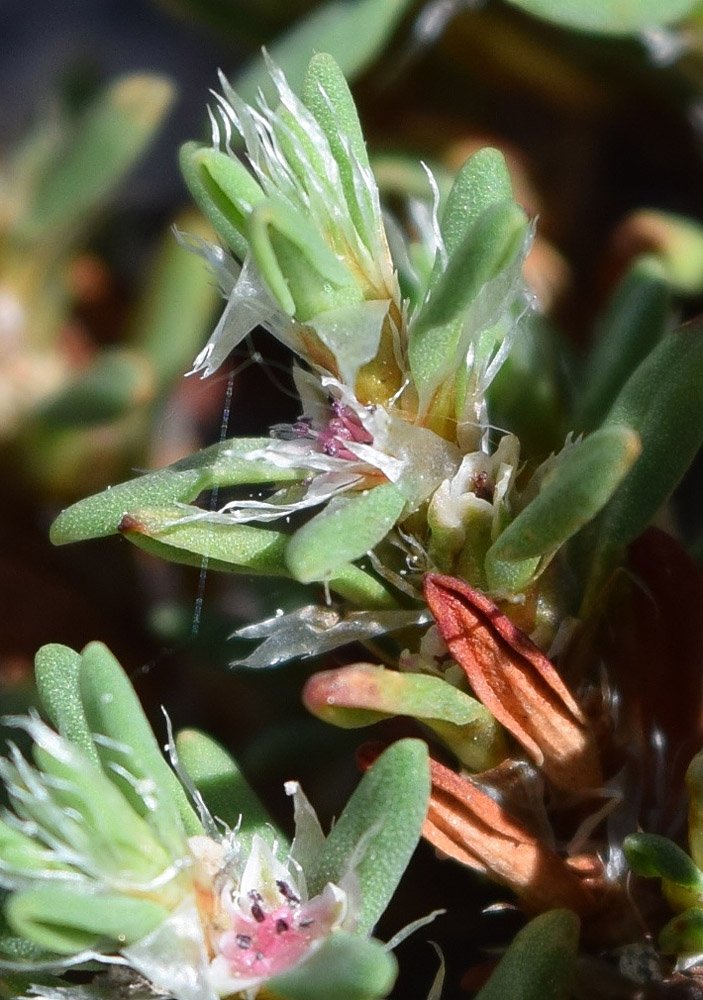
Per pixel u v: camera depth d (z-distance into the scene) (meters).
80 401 0.09
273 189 0.07
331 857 0.07
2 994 0.07
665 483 0.07
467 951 0.08
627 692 0.07
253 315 0.07
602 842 0.07
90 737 0.07
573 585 0.07
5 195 0.11
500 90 0.11
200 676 0.09
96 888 0.07
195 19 0.11
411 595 0.07
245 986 0.07
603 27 0.09
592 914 0.07
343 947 0.07
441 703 0.07
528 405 0.08
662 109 0.11
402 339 0.07
